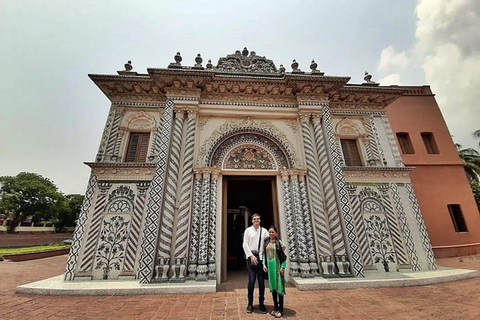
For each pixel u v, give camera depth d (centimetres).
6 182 3481
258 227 497
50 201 3697
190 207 692
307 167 776
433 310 424
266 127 848
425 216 1115
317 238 696
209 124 833
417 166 1189
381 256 739
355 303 477
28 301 493
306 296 531
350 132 926
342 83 844
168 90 815
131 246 681
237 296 537
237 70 948
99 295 539
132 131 846
